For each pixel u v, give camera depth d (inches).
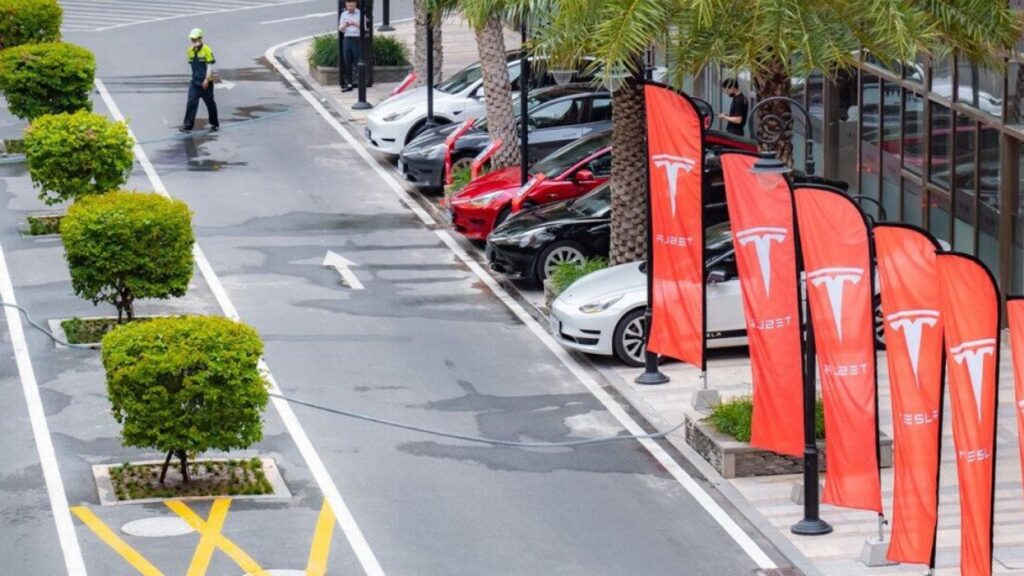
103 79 3267.7
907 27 1413.6
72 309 1892.2
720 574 1238.3
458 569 1238.3
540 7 1673.2
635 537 1305.4
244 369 1354.6
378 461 1462.8
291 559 1248.8
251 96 3137.3
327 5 4313.5
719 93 2642.7
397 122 2610.7
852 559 1259.8
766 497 1384.1
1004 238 1764.3
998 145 1772.9
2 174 2522.1
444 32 3870.6
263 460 1459.2
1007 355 1726.1
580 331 1715.1
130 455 1466.5
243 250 2145.7
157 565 1233.4
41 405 1589.6
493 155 2324.1
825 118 2262.6
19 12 3080.7
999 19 1476.4
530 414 1587.1
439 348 1781.5
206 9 4217.5
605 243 1984.5
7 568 1230.9
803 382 1307.8
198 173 2551.7
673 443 1512.1
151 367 1332.4
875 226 1146.0
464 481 1419.8
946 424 1518.2
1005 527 1314.0
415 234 2244.1
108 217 1752.0
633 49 1454.2
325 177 2549.2
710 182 1931.6
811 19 1437.0
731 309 1716.3
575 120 2402.8
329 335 1815.9
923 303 1139.3
